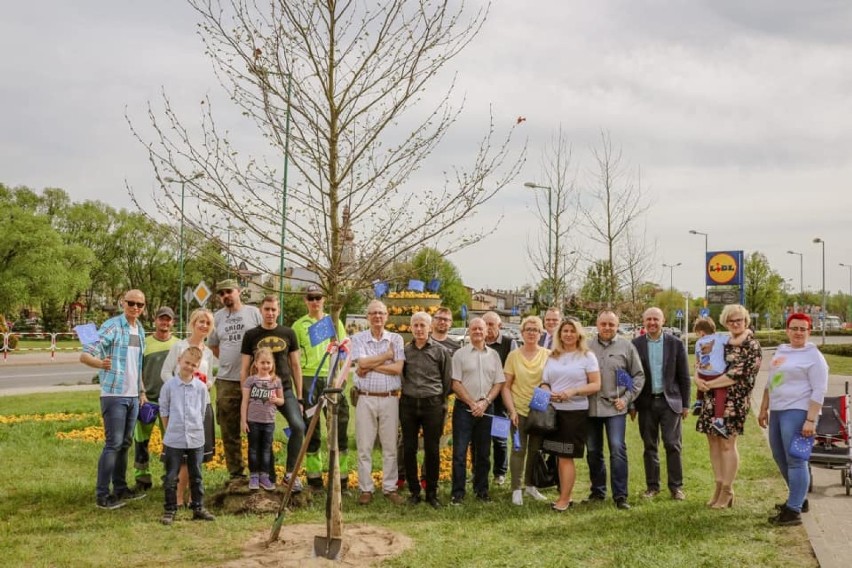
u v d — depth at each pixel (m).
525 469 8.36
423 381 7.83
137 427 8.25
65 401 17.08
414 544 6.32
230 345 8.05
